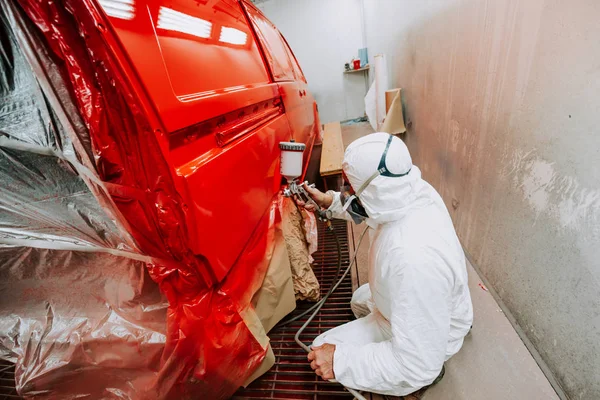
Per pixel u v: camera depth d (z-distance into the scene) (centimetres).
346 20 459
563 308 87
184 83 59
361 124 499
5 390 102
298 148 92
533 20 85
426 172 220
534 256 98
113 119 45
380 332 98
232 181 71
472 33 125
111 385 73
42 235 62
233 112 79
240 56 97
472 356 108
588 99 68
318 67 499
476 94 126
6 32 41
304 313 124
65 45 40
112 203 50
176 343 62
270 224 101
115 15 44
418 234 74
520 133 97
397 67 292
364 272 155
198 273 60
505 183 110
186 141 56
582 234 75
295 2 454
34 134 47
